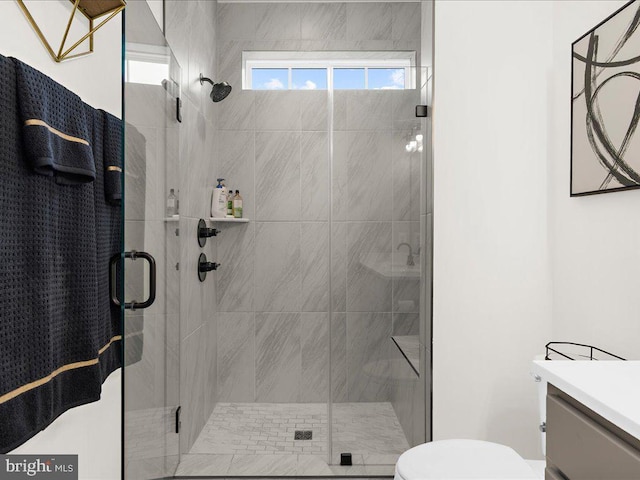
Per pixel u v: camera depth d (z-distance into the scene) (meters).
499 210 2.18
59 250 1.21
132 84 1.40
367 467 2.37
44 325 1.10
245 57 3.27
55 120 1.15
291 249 3.28
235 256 3.27
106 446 1.61
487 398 2.20
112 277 1.54
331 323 2.39
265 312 3.28
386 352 2.36
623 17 1.61
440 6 2.18
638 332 1.59
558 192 2.12
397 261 2.34
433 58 2.19
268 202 3.27
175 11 2.32
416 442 2.29
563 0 2.07
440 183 2.19
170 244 1.97
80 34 1.41
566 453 0.94
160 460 1.88
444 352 2.20
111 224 1.55
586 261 1.90
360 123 2.35
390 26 3.30
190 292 2.56
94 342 1.35
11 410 1.00
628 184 1.58
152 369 1.71
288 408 3.20
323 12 3.29
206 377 2.96
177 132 2.09
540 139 2.17
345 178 2.36
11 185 1.00
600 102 1.73
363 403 2.38
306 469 2.38
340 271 2.38
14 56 1.07
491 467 1.53
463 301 2.19
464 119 2.18
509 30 2.17
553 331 2.16
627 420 0.74
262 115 3.26
